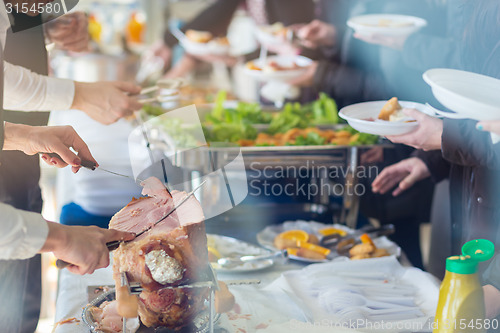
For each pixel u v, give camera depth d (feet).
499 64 4.14
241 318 3.49
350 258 4.66
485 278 3.54
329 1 8.07
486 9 4.22
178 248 2.98
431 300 3.87
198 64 11.49
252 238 5.21
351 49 7.63
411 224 7.12
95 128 6.28
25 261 5.13
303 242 4.80
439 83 3.92
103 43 13.32
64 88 4.73
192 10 13.65
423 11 6.94
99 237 2.97
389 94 6.99
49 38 5.74
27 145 3.96
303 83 8.71
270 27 9.93
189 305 3.08
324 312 3.67
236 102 8.80
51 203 8.65
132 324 3.18
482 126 3.59
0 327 4.79
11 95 4.58
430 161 5.47
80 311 3.62
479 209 4.29
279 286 3.90
